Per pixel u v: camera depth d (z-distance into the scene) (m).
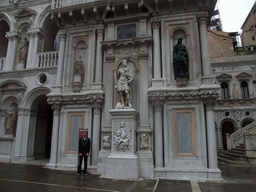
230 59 25.52
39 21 14.52
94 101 10.47
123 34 11.11
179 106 9.54
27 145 12.93
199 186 7.27
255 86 22.92
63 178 8.18
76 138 10.62
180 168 8.95
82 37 11.88
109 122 10.10
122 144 8.83
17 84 13.73
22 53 14.55
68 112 10.98
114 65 10.75
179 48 9.95
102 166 9.44
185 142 9.23
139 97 10.02
